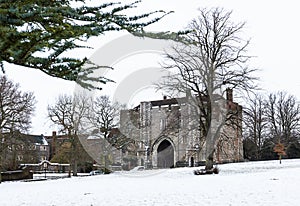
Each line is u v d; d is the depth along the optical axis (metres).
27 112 34.81
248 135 64.94
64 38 4.02
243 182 21.22
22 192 19.89
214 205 12.75
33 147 37.44
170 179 25.14
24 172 40.72
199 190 17.61
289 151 66.38
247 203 12.98
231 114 30.78
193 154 28.84
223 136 31.97
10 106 33.69
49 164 55.66
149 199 14.76
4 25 3.66
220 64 27.89
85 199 15.47
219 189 17.75
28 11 3.71
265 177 24.28
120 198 15.38
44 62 4.18
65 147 43.56
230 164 44.44
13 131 33.69
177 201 13.99
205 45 26.89
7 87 33.91
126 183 23.05
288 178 22.80
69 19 3.94
